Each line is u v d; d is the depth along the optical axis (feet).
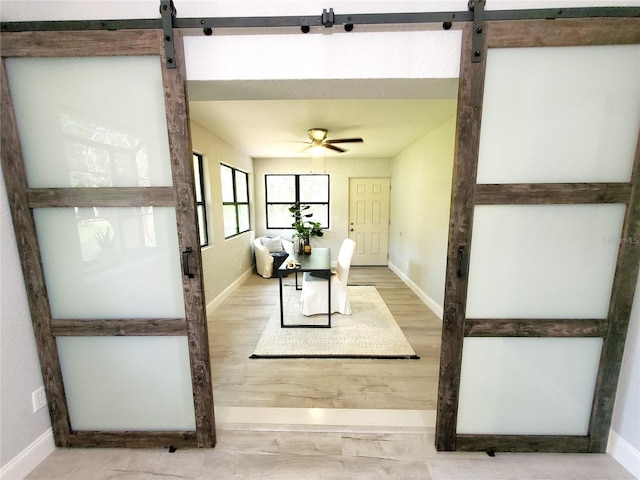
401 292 13.78
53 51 4.01
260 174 18.66
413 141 13.50
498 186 4.24
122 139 4.27
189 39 4.14
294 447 5.00
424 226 12.37
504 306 4.61
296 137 12.59
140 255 4.58
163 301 4.70
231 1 4.07
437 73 4.17
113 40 3.98
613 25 3.81
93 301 4.70
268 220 19.45
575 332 4.55
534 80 4.03
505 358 4.74
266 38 4.12
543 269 4.48
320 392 6.51
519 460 4.76
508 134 4.17
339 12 4.09
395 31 4.07
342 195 19.01
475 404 4.88
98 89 4.16
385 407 6.01
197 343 4.71
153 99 4.18
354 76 4.18
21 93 4.13
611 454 4.77
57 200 4.33
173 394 4.96
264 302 12.48
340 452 4.90
